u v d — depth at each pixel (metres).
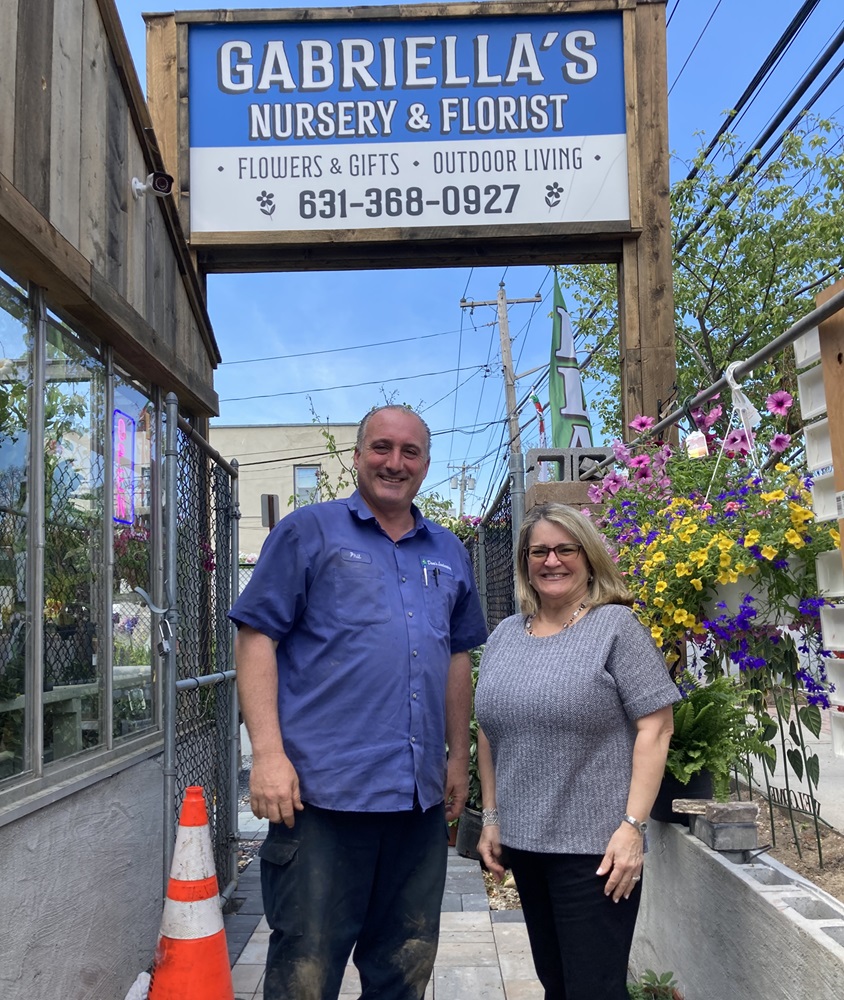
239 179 4.73
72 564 2.99
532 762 2.24
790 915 2.05
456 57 4.77
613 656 2.25
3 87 2.30
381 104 4.75
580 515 2.43
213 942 2.55
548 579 2.39
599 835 2.18
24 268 2.56
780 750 4.68
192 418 4.70
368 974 2.31
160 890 3.52
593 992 2.12
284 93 4.75
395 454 2.35
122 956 3.05
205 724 4.29
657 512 3.43
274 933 2.19
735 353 9.73
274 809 2.13
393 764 2.20
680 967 2.83
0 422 2.49
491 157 4.74
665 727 2.21
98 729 3.14
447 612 2.42
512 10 4.75
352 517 2.37
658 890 3.09
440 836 2.38
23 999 2.29
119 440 3.54
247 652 2.24
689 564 2.82
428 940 2.28
